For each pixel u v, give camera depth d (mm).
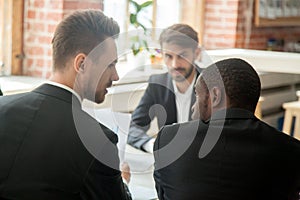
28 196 1480
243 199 1698
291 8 5949
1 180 1497
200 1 5246
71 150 1490
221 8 5258
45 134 1508
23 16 3713
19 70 3746
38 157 1493
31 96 1570
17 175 1492
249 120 1752
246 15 5355
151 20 4016
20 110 1546
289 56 3604
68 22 1566
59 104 1540
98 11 1609
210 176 1711
